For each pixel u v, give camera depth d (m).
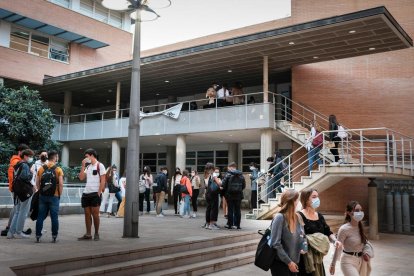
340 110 19.92
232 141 24.59
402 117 18.98
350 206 5.87
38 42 28.77
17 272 5.97
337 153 16.42
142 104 30.02
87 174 9.04
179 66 20.70
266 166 18.22
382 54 19.61
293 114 20.48
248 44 17.22
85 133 25.61
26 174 8.76
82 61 31.34
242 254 10.01
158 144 27.67
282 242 4.98
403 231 18.25
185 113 20.92
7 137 19.77
